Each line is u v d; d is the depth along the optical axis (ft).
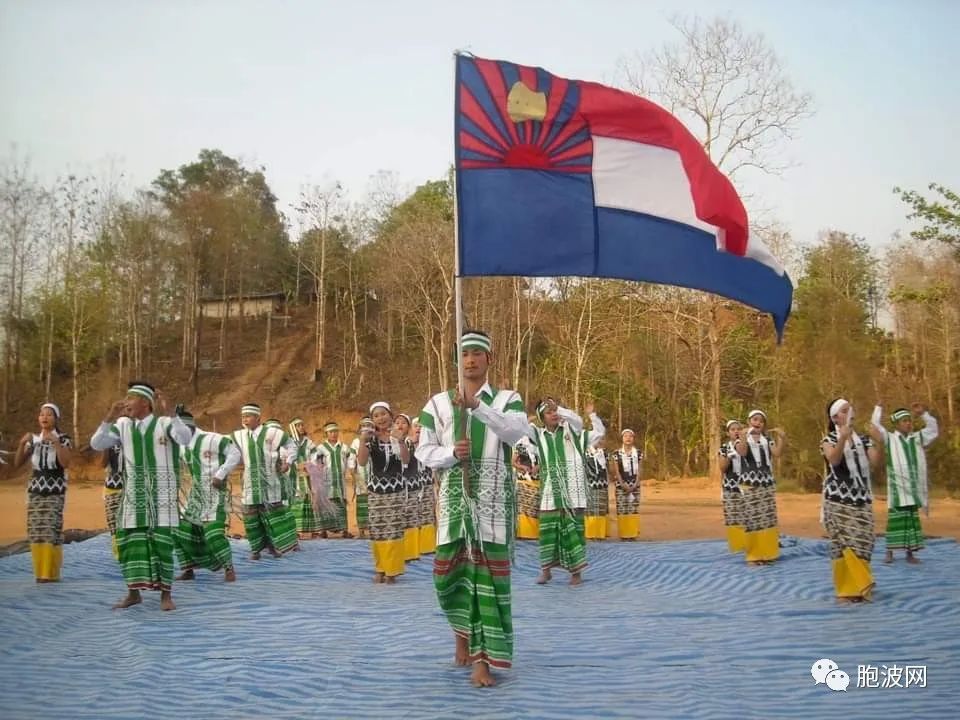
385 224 154.20
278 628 24.71
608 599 30.42
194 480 34.65
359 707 16.88
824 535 52.39
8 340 134.31
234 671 19.56
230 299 173.27
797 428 94.22
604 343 123.65
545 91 21.52
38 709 16.98
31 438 34.19
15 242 135.13
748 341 116.67
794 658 20.86
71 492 94.73
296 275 173.06
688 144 21.99
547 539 34.17
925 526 56.59
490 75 21.34
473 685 18.29
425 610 27.73
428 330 134.10
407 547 40.63
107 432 26.94
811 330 109.09
